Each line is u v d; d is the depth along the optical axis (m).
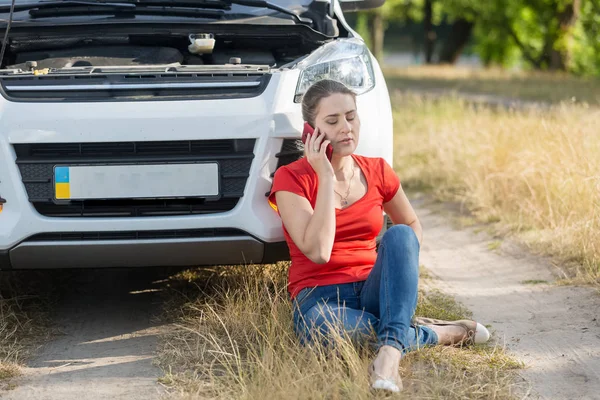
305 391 3.42
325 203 3.78
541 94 18.25
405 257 3.68
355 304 3.92
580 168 6.41
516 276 5.46
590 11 36.72
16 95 4.23
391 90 21.17
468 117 11.29
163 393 3.68
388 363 3.51
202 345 4.20
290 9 5.38
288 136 4.23
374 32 51.50
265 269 5.04
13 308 4.81
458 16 41.78
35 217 4.16
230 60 4.84
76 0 5.16
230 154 4.20
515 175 7.19
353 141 3.91
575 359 4.00
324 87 3.88
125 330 4.54
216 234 4.25
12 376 3.93
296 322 3.93
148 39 5.38
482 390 3.57
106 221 4.18
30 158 4.16
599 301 4.77
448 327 4.09
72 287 5.30
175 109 4.17
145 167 4.18
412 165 9.59
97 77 4.32
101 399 3.65
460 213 7.40
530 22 39.12
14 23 4.81
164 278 5.39
